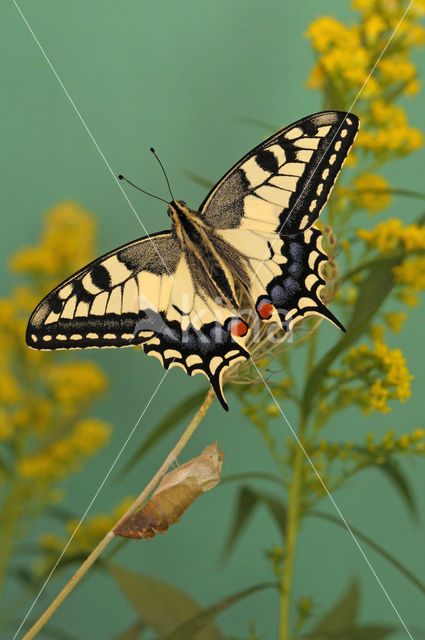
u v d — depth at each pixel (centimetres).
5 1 74
